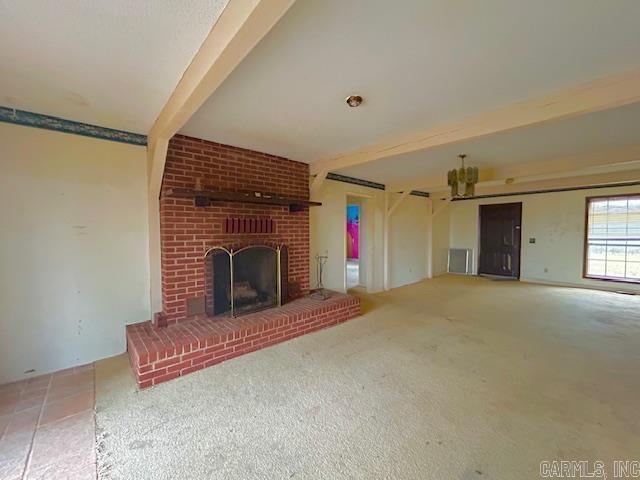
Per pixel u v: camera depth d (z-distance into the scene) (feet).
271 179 12.03
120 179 9.11
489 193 21.72
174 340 8.08
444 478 4.64
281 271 12.09
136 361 7.39
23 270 7.75
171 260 9.36
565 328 11.59
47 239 8.05
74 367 8.39
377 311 14.06
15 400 6.75
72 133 8.31
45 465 4.90
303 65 5.65
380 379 7.63
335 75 6.03
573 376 7.80
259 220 11.48
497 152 11.81
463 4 4.11
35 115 7.77
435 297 17.03
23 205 7.72
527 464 4.91
